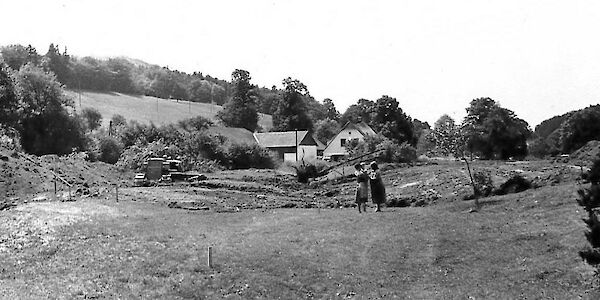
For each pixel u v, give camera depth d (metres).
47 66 152.38
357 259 20.62
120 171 56.09
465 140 31.88
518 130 65.31
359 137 109.75
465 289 18.00
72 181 44.38
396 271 19.66
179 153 68.25
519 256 20.33
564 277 18.27
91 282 17.25
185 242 22.09
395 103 112.94
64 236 22.89
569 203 25.41
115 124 108.44
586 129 54.00
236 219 27.86
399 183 39.91
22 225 25.02
